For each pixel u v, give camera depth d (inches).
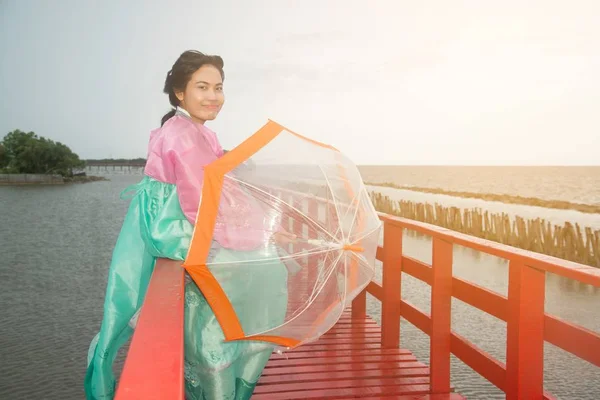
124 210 2014.0
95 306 646.5
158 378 41.7
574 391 301.4
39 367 445.1
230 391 96.0
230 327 89.3
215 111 109.7
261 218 90.4
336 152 109.3
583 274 82.4
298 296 92.9
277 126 106.3
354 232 96.3
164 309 63.5
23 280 798.5
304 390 139.9
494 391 311.7
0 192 3159.5
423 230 141.0
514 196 1578.5
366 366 157.3
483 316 462.9
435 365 137.7
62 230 1397.6
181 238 94.4
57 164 4832.7
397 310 172.7
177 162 94.1
